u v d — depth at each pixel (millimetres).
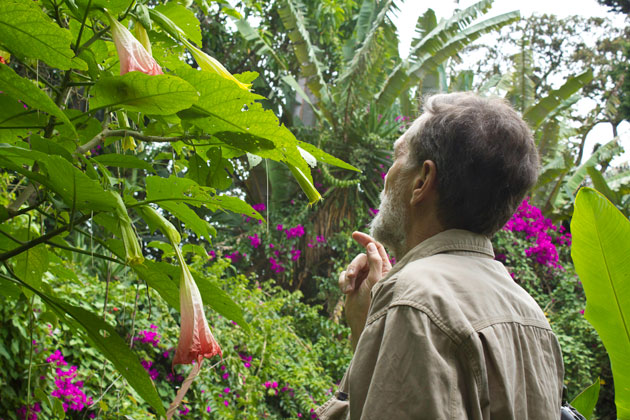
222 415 3365
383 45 6539
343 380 1021
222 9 1758
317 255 6668
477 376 839
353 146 6812
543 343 1000
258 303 4305
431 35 7008
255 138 1014
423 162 1080
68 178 886
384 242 1203
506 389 859
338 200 6707
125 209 937
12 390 2518
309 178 1073
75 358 3059
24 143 1070
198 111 983
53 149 966
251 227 6523
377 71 6691
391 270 1062
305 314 5367
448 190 1042
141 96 896
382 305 954
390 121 7223
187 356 902
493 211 1043
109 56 1233
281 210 6652
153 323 3496
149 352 3477
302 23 6711
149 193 1036
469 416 831
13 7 781
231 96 945
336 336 5617
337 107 6910
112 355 1059
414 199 1084
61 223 1166
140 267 1055
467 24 6930
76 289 3078
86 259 4113
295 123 7352
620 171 10398
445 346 844
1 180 2223
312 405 3920
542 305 6191
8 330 2492
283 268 6523
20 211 1035
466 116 1035
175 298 1100
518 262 6375
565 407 1053
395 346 854
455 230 1043
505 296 982
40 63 1476
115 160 1084
